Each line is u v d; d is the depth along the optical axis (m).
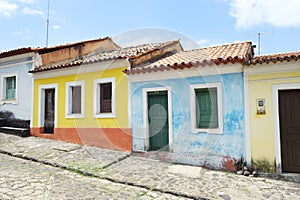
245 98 4.89
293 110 4.66
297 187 4.05
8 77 8.77
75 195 3.66
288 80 4.58
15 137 7.53
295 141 4.62
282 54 5.19
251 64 4.69
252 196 3.67
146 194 3.79
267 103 4.73
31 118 7.89
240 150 4.88
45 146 6.52
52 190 3.83
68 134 6.96
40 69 7.50
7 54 8.41
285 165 4.65
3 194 3.53
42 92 7.76
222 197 3.62
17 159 5.63
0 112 8.75
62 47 8.50
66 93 7.11
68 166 4.96
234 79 4.98
